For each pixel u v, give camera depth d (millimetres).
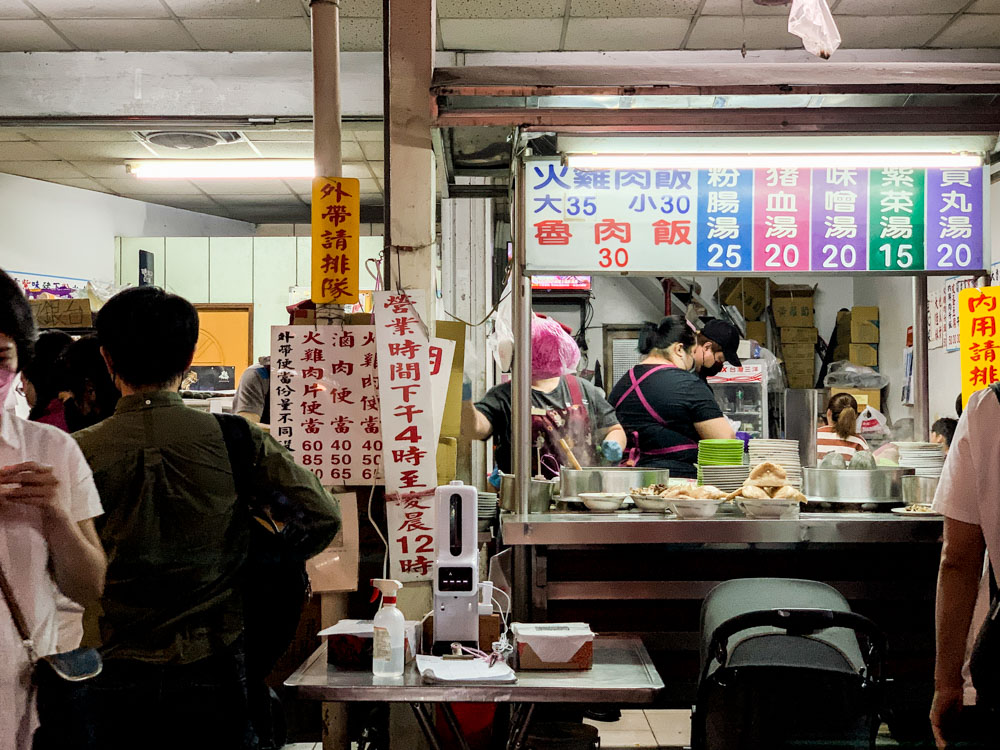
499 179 4934
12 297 1660
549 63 6238
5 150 7078
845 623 2422
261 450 2141
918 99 3240
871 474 3793
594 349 8766
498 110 3227
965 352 3615
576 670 2426
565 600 3643
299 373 3102
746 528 3521
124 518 1966
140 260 8766
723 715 2461
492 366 6926
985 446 2086
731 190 3922
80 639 1927
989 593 2209
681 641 3631
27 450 1747
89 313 4980
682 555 3674
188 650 1949
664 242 3898
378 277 3359
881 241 3955
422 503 3037
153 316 2043
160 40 5973
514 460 3828
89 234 8477
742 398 6809
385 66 3398
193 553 1984
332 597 3148
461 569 2561
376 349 3072
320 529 2164
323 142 3203
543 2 5395
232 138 6762
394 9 3232
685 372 4512
